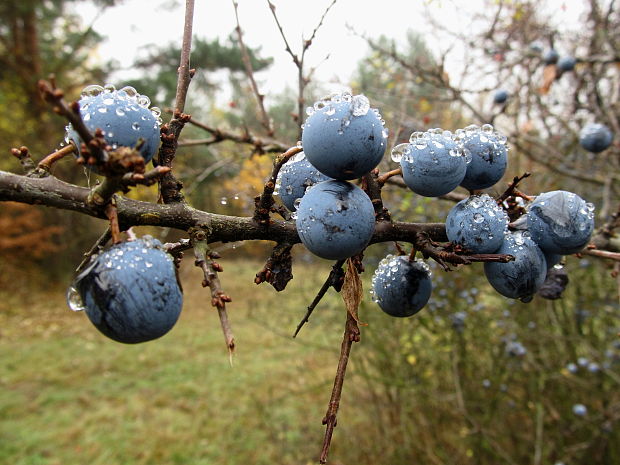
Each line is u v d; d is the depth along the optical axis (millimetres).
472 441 3875
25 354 8023
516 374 4262
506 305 4461
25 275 12820
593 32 4090
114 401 6137
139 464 4727
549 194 1347
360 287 1070
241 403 5867
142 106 1081
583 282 4461
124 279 974
